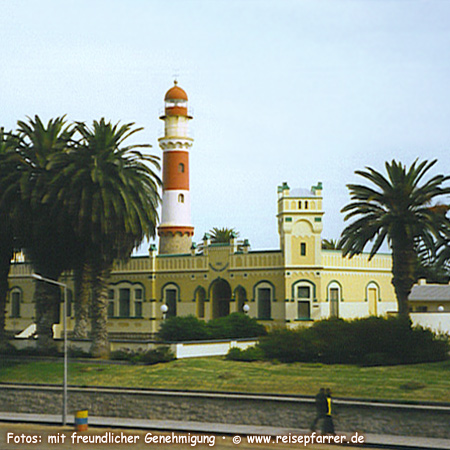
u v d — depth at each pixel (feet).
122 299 232.32
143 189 165.99
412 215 166.91
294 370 143.33
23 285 258.37
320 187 195.11
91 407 139.44
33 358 168.96
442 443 105.81
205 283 213.05
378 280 213.87
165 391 135.23
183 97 250.57
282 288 194.39
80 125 167.43
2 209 166.61
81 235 160.35
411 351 145.89
